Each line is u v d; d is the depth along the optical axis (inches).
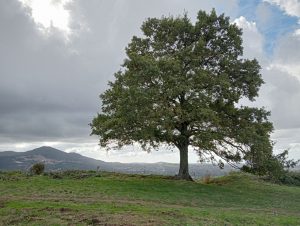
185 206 1076.5
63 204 940.0
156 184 1391.5
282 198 1379.2
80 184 1309.1
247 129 1482.5
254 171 1541.6
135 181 1432.1
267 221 894.4
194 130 1536.7
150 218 787.4
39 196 1074.1
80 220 746.2
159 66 1422.2
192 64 1515.7
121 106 1405.0
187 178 1579.7
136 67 1503.4
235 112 1572.3
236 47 1637.6
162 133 1477.6
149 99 1381.6
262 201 1286.9
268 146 1456.7
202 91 1465.3
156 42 1644.9
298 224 898.7
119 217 779.4
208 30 1631.4
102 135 1537.9
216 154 1594.5
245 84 1614.2
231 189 1467.8
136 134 1413.6
